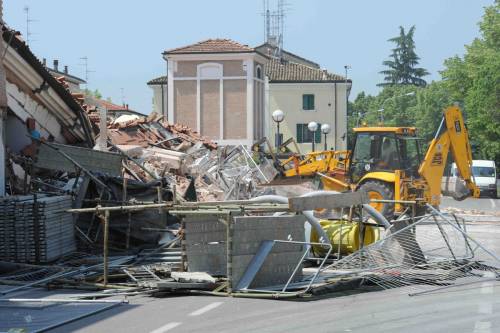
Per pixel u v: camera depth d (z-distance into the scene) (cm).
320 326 1802
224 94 11488
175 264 2744
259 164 6228
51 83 4016
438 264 2808
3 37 3531
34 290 2456
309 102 15400
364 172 5178
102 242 3244
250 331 1755
